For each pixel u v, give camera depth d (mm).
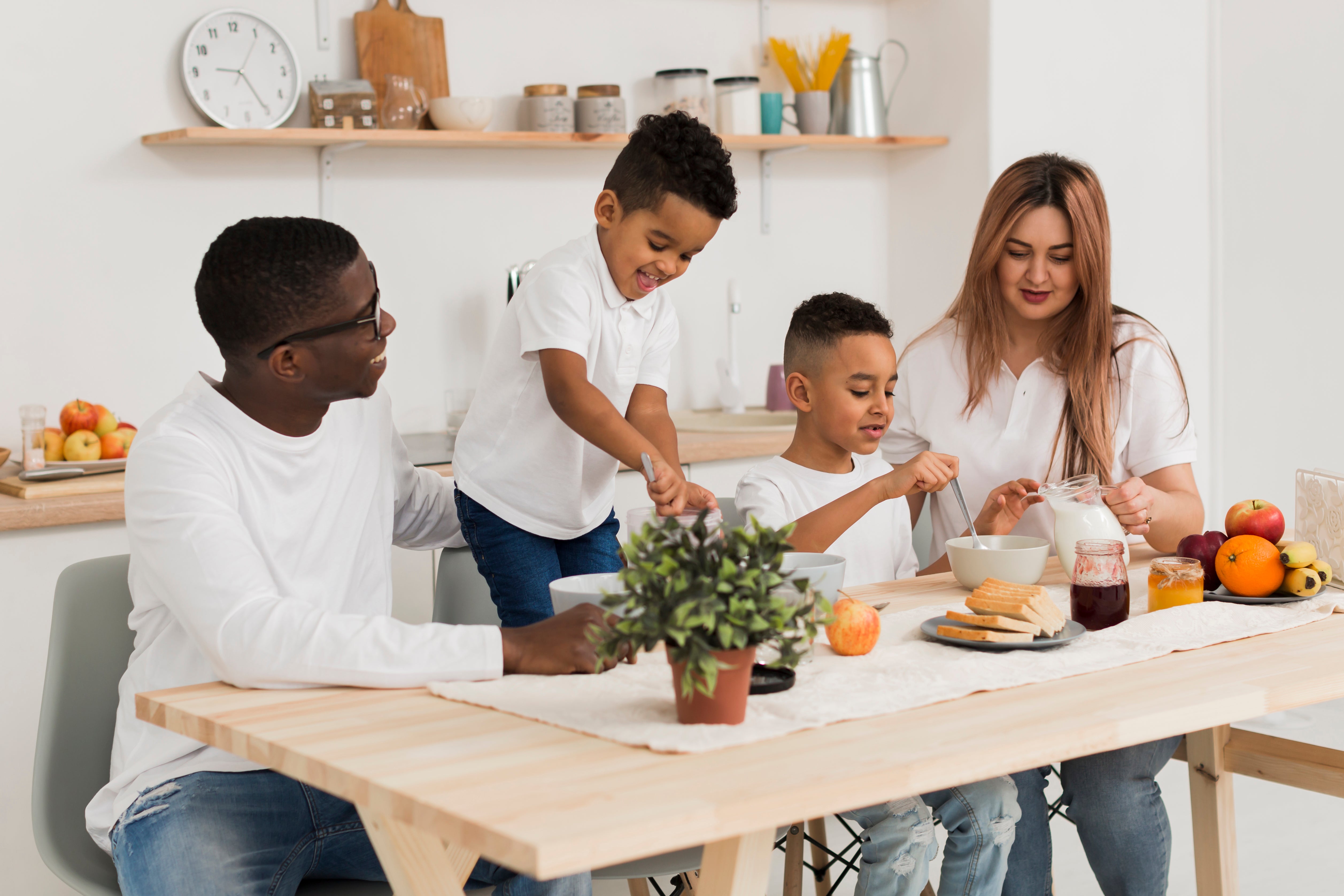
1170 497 1790
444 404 3199
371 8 3010
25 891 2219
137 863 1205
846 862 1807
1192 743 1692
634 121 3412
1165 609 1326
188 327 2859
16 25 2613
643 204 1688
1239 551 1397
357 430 1468
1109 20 3531
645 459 1505
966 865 1430
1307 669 1102
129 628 1468
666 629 898
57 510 2188
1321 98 3439
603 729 940
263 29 2826
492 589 1820
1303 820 2521
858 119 3506
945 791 1465
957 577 1556
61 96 2670
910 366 2127
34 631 2205
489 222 3221
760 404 3650
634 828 741
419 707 1035
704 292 3533
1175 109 3672
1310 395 3539
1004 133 3406
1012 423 2029
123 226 2760
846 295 1878
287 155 2947
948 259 3584
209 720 1007
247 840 1241
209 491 1221
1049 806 1783
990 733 922
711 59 3504
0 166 2617
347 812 1297
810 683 1065
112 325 2766
